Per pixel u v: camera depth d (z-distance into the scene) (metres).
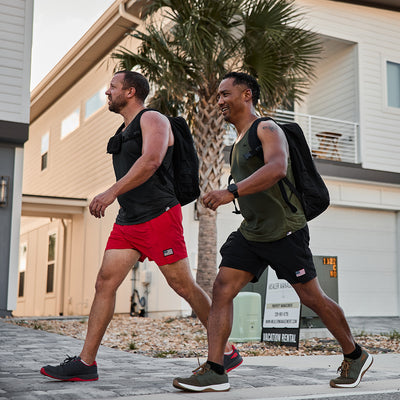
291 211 3.26
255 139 3.22
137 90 3.72
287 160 3.15
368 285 14.40
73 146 18.02
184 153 3.74
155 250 3.52
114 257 3.56
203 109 10.27
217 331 3.25
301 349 6.59
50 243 18.80
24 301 21.39
